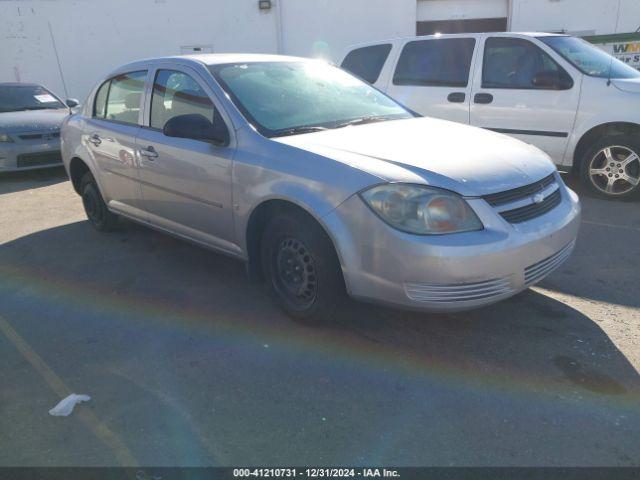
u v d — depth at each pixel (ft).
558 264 10.78
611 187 19.74
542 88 20.18
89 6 47.11
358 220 9.60
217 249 13.01
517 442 8.07
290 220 10.71
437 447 8.03
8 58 46.88
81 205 22.40
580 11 46.24
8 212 21.67
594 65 20.15
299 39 49.29
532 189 10.33
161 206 14.24
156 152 13.69
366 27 48.88
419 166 9.78
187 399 9.30
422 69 22.88
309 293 11.13
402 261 9.27
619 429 8.24
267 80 13.17
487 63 21.36
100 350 10.95
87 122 17.10
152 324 11.94
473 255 9.14
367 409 8.92
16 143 27.02
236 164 11.49
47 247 17.19
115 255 16.24
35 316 12.48
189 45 49.16
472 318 11.69
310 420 8.70
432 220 9.21
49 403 9.31
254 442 8.25
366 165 9.87
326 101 13.28
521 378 9.60
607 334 10.88
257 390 9.50
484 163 10.21
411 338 11.02
